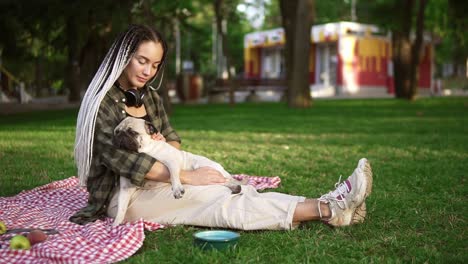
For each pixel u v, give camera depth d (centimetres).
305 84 1983
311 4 1861
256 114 1727
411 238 366
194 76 2833
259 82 3019
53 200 475
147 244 355
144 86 428
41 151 812
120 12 1366
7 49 1758
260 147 884
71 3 1420
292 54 2050
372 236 371
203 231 356
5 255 313
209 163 421
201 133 1126
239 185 396
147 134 384
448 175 606
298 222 385
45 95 4412
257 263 312
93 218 399
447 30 2547
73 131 1149
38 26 1653
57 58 4062
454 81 4547
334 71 3700
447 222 409
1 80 3241
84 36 1725
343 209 377
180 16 2208
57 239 342
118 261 318
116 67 386
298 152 823
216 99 2848
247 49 4156
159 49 391
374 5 2606
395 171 640
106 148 377
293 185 566
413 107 2016
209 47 5456
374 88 3697
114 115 396
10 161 714
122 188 383
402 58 2655
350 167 680
